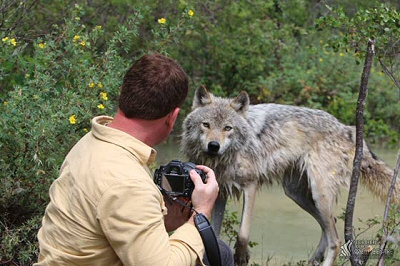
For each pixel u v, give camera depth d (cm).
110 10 1062
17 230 499
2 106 526
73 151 296
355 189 462
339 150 681
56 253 279
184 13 670
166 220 324
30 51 859
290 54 1485
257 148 650
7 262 509
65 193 283
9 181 512
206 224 290
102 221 268
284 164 669
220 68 1338
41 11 919
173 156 1007
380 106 1447
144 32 1020
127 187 269
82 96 551
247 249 623
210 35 1245
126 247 265
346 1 1449
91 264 277
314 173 664
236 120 636
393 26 529
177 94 291
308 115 688
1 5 717
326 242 659
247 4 1271
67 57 662
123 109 290
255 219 796
